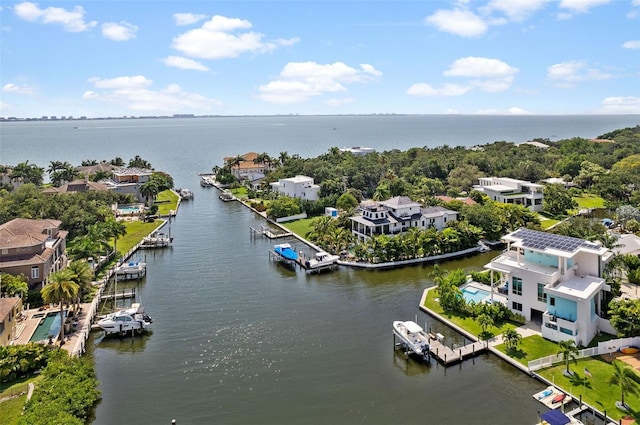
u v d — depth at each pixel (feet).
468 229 299.99
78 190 446.60
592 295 169.07
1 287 198.49
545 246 191.01
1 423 124.47
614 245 250.37
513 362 159.53
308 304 220.64
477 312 193.47
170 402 144.66
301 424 132.87
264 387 152.15
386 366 163.84
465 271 261.65
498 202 383.45
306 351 175.63
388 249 274.77
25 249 226.38
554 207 404.16
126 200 470.80
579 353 158.10
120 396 147.95
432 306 210.18
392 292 232.94
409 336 173.27
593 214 404.77
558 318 169.78
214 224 398.42
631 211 341.82
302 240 335.67
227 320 204.33
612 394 138.00
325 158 612.70
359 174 501.15
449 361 162.09
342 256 288.51
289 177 539.29
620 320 165.78
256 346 180.24
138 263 272.72
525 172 525.34
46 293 174.60
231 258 298.76
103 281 246.06
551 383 146.10
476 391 146.41
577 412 131.54
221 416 137.39
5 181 530.68
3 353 149.59
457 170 511.81
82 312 207.41
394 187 432.25
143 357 173.27
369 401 143.13
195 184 644.69
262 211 443.32
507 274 194.80
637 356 157.48
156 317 208.44
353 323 198.90
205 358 171.83
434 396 144.77
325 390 149.79
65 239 293.43
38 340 177.78
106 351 178.29
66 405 130.41
